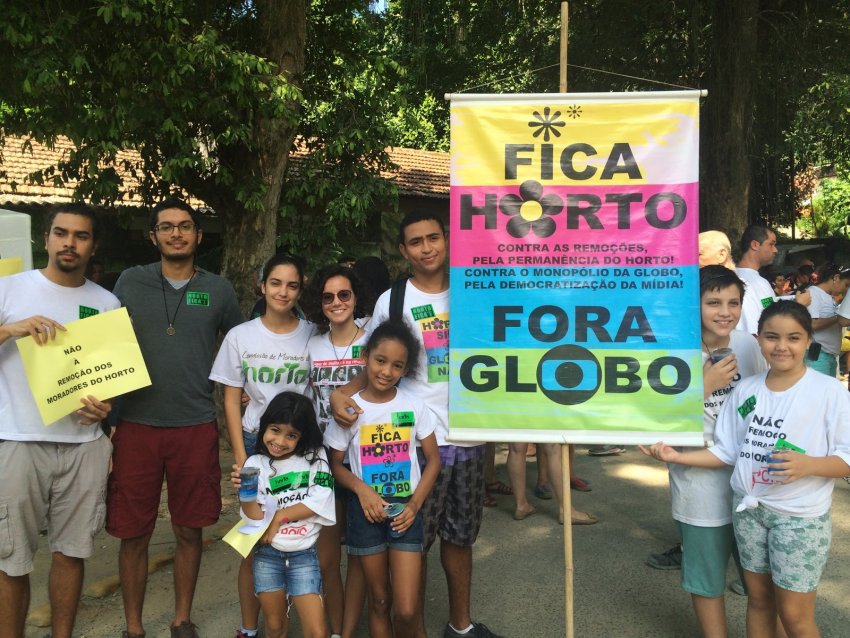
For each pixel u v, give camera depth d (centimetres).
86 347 305
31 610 373
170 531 495
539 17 1233
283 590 293
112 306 327
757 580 278
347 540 309
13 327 293
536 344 291
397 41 1238
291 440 296
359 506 300
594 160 289
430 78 1275
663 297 287
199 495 339
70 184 1152
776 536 265
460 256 294
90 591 394
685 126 286
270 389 338
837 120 1194
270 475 296
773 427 269
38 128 689
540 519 510
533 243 291
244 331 337
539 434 290
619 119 288
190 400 337
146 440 331
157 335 333
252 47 802
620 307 288
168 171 692
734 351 314
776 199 1762
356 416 302
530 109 291
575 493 568
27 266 495
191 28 707
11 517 296
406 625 290
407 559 291
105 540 475
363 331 340
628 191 288
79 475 310
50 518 314
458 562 328
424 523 311
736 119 1097
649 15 1180
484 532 486
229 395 338
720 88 1103
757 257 449
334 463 308
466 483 318
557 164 290
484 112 293
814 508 261
